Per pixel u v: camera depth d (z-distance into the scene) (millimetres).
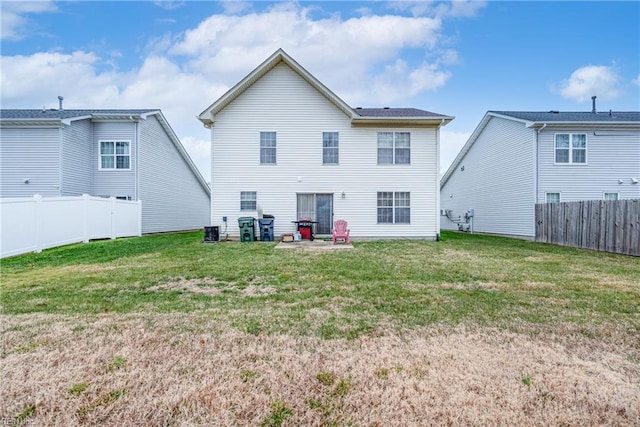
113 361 2818
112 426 2039
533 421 2084
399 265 7379
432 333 3439
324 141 13984
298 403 2250
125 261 7953
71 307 4301
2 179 14195
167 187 18984
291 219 13844
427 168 14102
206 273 6457
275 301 4609
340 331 3484
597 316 3973
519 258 8586
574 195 14594
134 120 15734
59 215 10461
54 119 13820
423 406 2221
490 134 18125
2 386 2438
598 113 17344
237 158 13758
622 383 2512
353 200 13992
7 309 4207
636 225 9148
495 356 2926
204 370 2674
